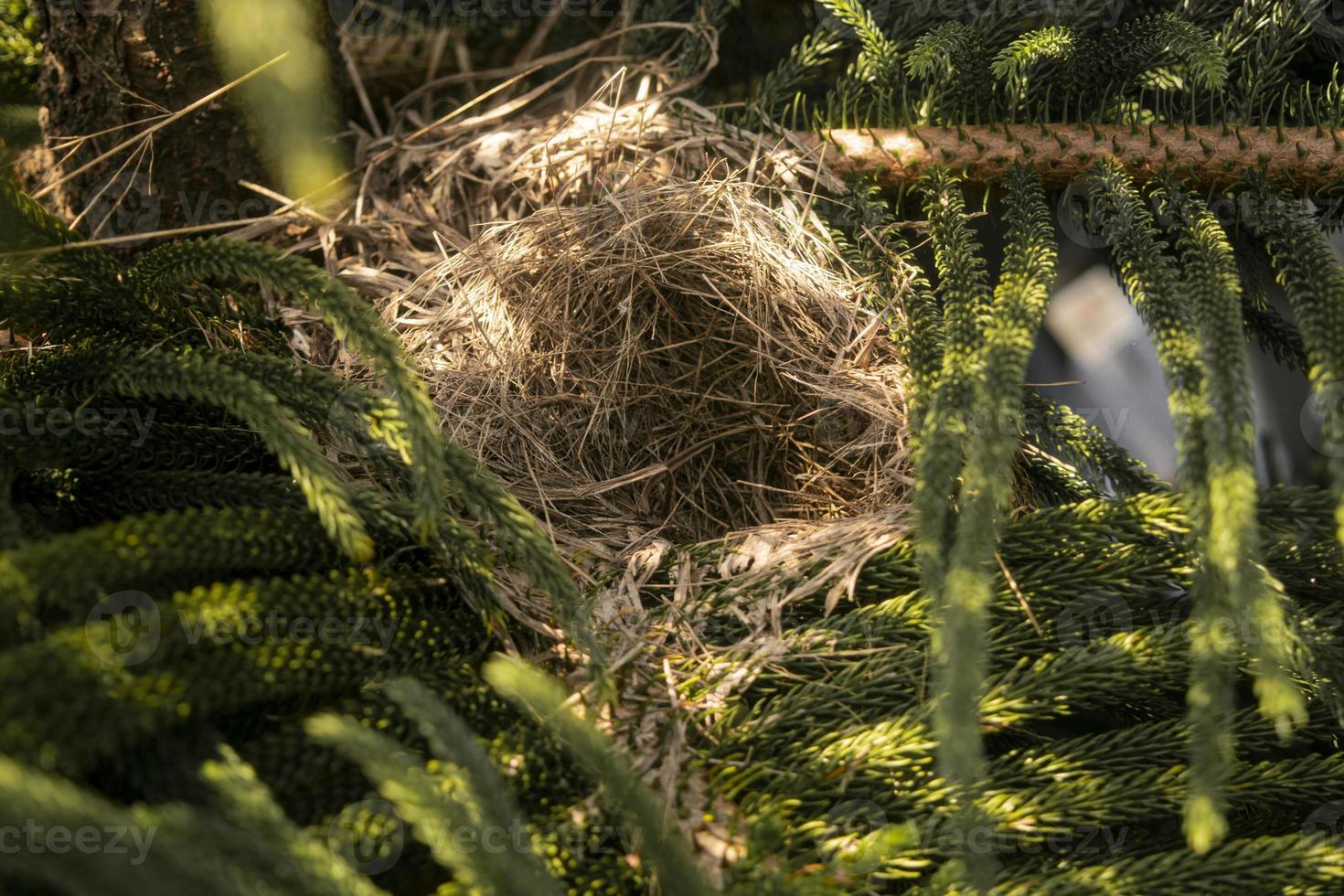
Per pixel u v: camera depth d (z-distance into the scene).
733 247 1.20
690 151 1.22
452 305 1.20
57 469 1.10
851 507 1.17
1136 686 1.09
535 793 1.07
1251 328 1.19
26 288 1.10
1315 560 1.11
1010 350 1.09
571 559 1.15
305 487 1.06
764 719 1.09
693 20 1.25
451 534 1.08
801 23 1.25
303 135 1.20
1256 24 1.19
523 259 1.20
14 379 1.10
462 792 1.04
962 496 1.09
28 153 1.20
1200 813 1.02
